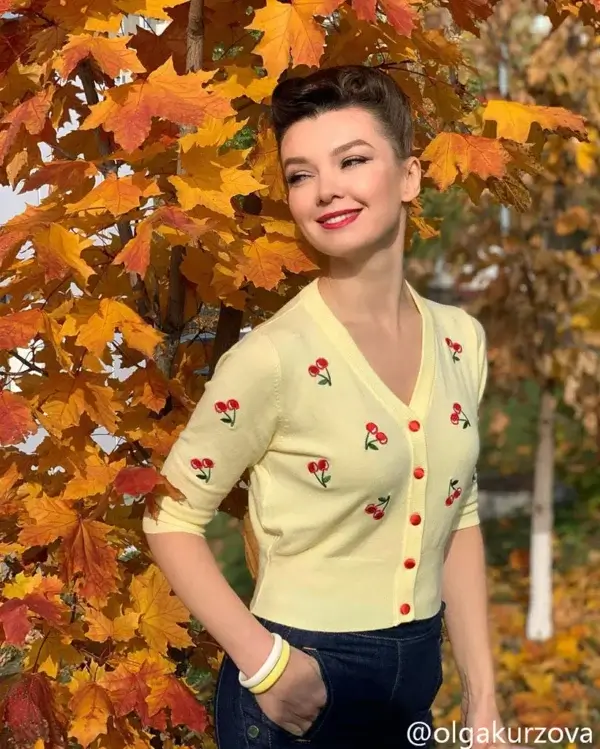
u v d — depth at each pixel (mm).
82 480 1312
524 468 5082
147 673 1361
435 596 1293
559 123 1370
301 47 1160
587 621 3430
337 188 1162
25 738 1307
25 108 1201
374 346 1224
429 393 1228
